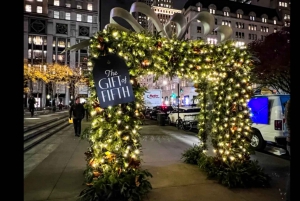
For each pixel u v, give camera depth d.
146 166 6.41
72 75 52.16
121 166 4.52
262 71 16.16
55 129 14.41
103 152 4.61
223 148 5.56
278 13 73.38
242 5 70.81
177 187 4.87
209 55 5.41
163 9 99.69
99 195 4.08
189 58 5.21
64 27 72.44
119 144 4.55
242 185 4.87
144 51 4.72
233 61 5.52
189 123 15.41
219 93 5.79
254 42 18.27
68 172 5.85
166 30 5.38
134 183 4.31
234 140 5.52
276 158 7.64
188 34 58.28
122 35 4.55
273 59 15.65
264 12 72.12
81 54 71.75
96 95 4.60
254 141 9.39
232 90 5.60
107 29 4.55
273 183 5.20
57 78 50.75
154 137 12.12
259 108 9.27
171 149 8.87
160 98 29.45
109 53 4.45
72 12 73.50
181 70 5.27
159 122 19.16
